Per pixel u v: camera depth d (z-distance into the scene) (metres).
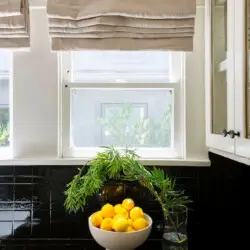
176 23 1.37
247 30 0.95
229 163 1.41
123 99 1.56
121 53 1.56
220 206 1.43
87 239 1.45
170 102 1.56
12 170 1.45
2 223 1.45
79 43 1.40
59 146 1.50
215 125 1.27
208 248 1.40
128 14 1.34
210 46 1.30
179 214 1.23
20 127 1.48
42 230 1.45
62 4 1.35
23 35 1.41
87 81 1.55
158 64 1.57
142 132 1.56
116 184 1.35
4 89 1.56
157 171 1.29
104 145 1.56
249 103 0.95
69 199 1.26
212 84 1.29
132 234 1.15
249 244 1.34
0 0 1.35
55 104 1.49
